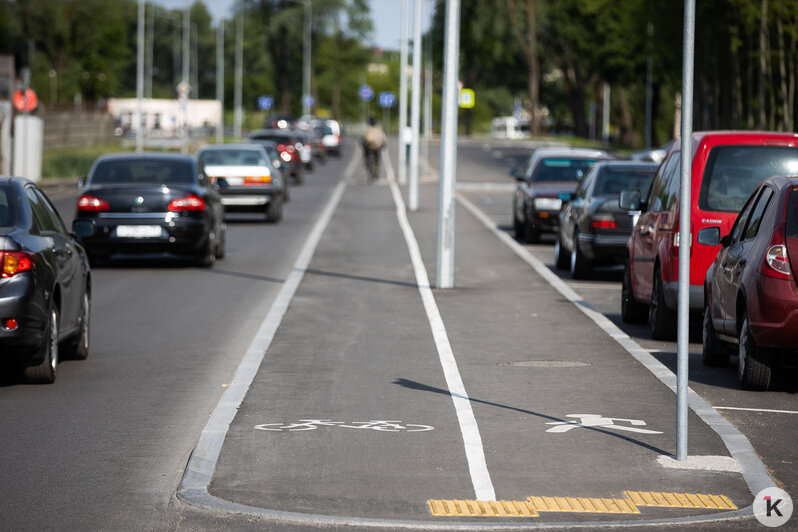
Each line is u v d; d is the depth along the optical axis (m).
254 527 17.53
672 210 35.72
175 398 27.53
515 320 40.28
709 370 31.70
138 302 44.91
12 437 23.59
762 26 116.75
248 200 84.06
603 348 34.47
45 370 28.88
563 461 21.39
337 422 24.62
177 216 55.53
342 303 44.41
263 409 25.92
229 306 43.84
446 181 49.12
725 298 30.33
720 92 143.62
